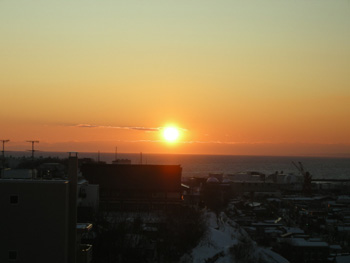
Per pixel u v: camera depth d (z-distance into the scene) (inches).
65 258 1813.5
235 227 4963.1
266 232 4889.3
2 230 1792.6
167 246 3302.2
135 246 3034.0
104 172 5088.6
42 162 7824.8
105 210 4382.4
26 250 1797.5
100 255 2901.1
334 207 7199.8
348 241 4970.5
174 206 4810.5
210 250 3676.2
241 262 3582.7
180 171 5147.6
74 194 1859.0
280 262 3841.0
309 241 4549.7
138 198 4901.6
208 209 5935.0
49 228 1803.6
